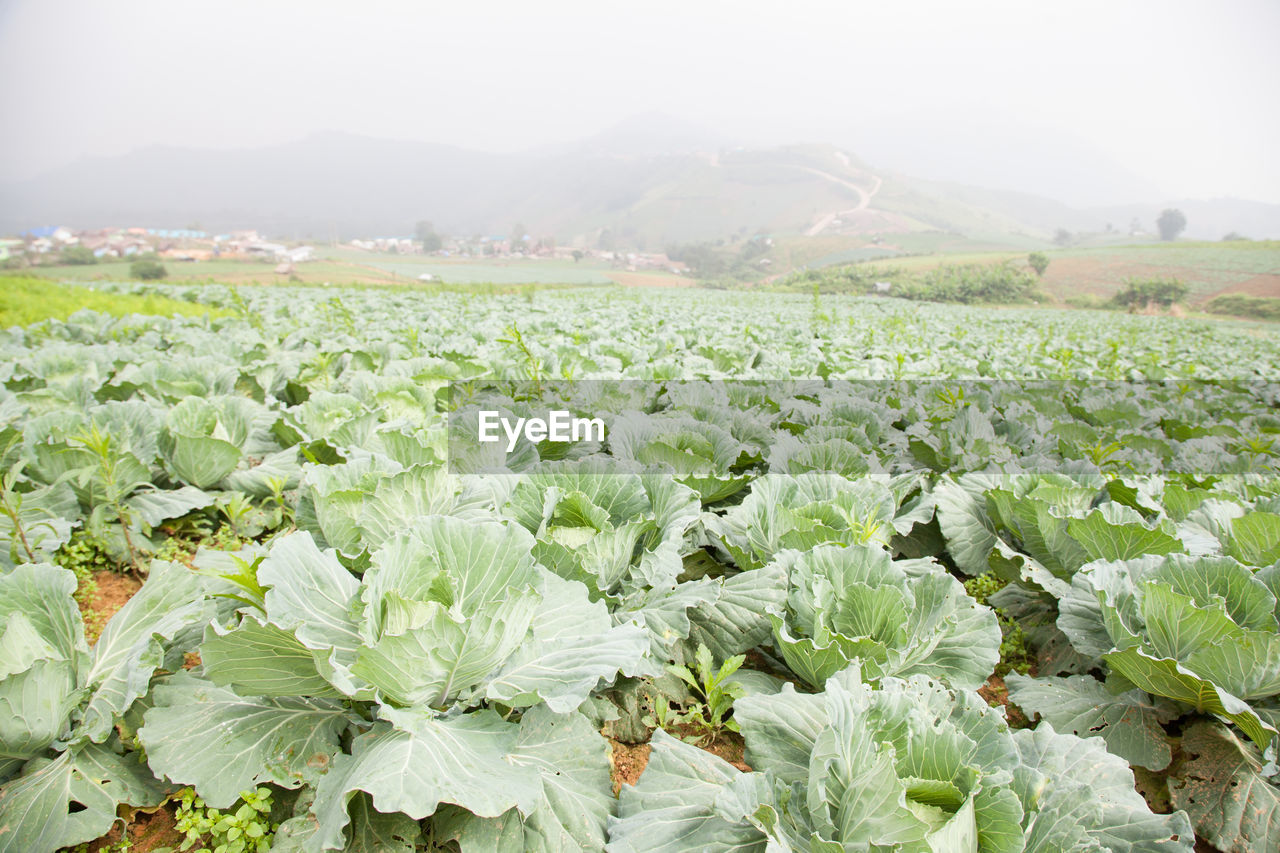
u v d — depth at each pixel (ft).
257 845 8.74
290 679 8.69
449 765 7.77
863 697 8.68
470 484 13.92
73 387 22.81
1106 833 7.98
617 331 51.78
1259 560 13.35
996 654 11.10
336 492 11.89
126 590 15.92
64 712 9.08
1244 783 10.28
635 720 11.44
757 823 7.35
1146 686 11.22
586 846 8.42
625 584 12.18
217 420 19.27
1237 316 246.27
